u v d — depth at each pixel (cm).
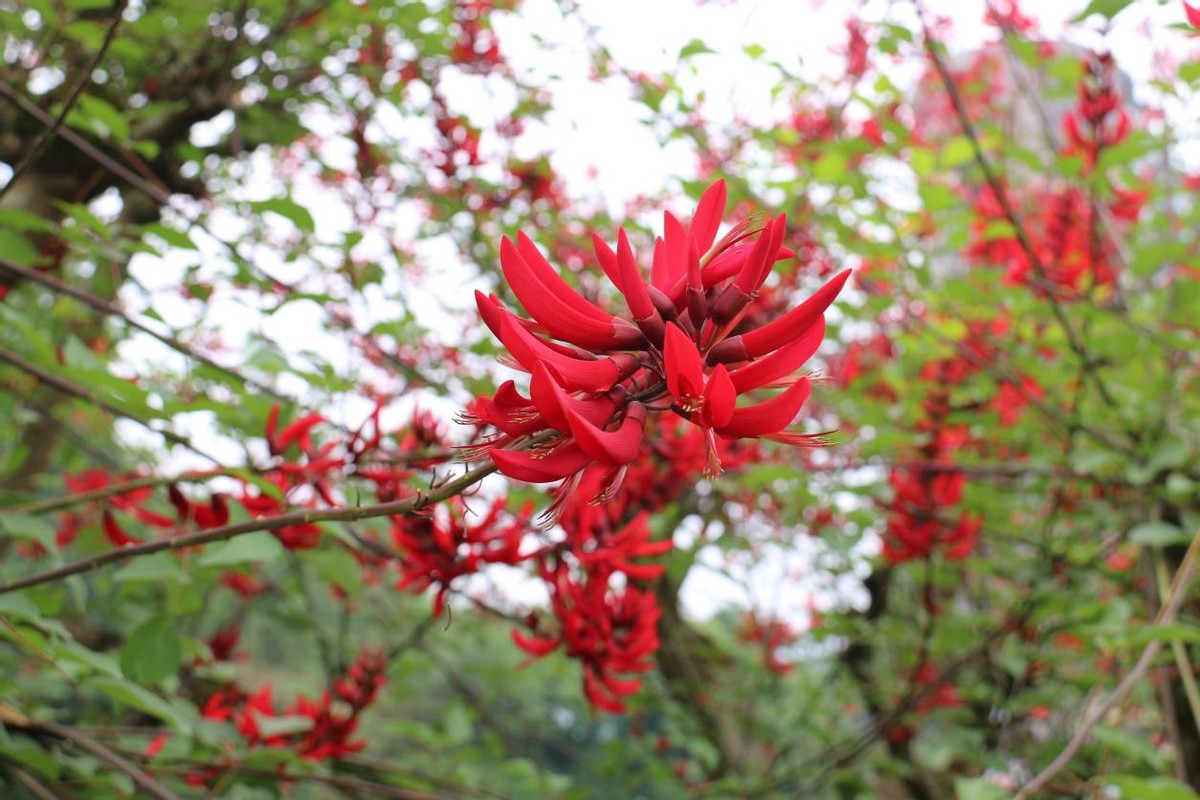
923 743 567
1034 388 430
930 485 392
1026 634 416
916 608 549
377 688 312
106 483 395
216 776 296
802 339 129
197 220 274
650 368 134
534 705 762
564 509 130
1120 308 375
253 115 416
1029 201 480
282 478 222
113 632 439
